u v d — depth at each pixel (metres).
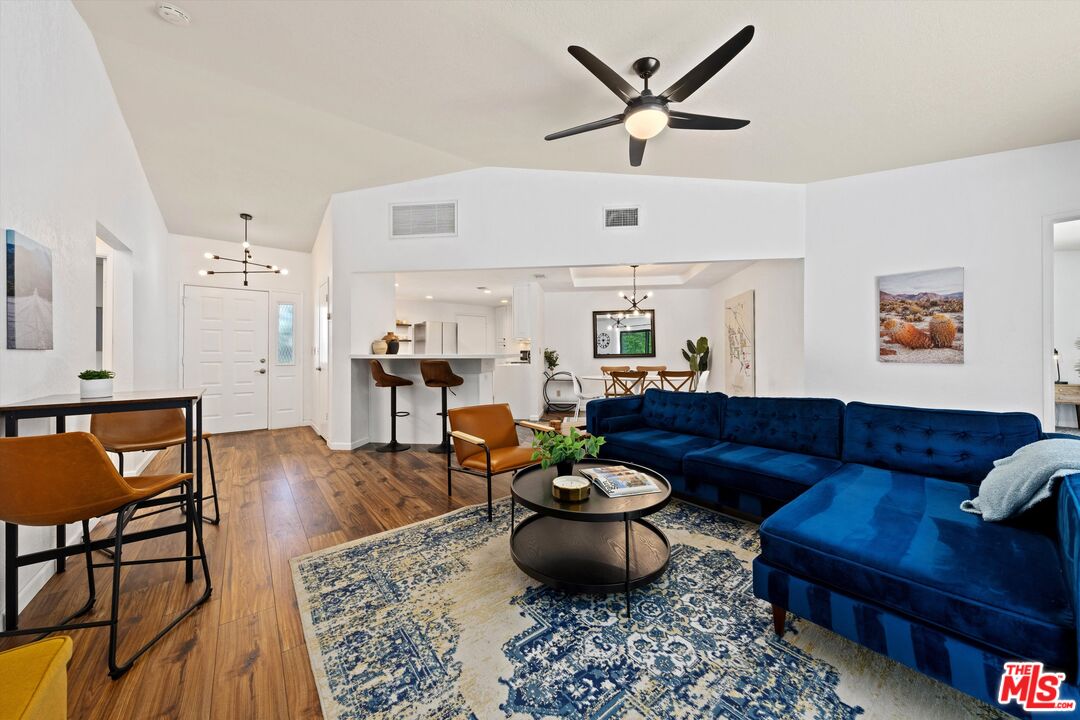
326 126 3.24
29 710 0.71
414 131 3.29
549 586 1.89
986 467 2.03
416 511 2.81
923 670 1.21
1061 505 1.29
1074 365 5.88
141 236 3.79
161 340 4.57
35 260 1.80
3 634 1.34
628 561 1.71
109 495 1.44
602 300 7.77
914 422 2.29
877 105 2.48
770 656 1.45
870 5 1.78
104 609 1.73
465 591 1.85
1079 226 5.07
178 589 1.88
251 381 5.81
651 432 3.39
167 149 3.58
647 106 2.13
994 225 2.94
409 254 4.38
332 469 3.83
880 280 3.36
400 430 4.93
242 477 3.59
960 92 2.30
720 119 2.22
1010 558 1.30
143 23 2.27
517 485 2.13
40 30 1.89
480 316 9.70
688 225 3.89
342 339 4.54
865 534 1.49
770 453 2.69
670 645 1.51
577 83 2.57
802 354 3.87
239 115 3.12
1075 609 1.00
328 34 2.23
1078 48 1.93
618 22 2.00
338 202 4.50
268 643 1.54
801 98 2.46
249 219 4.99
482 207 4.24
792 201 3.72
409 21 2.10
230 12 2.12
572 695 1.29
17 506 1.36
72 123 2.21
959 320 3.04
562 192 4.11
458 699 1.28
